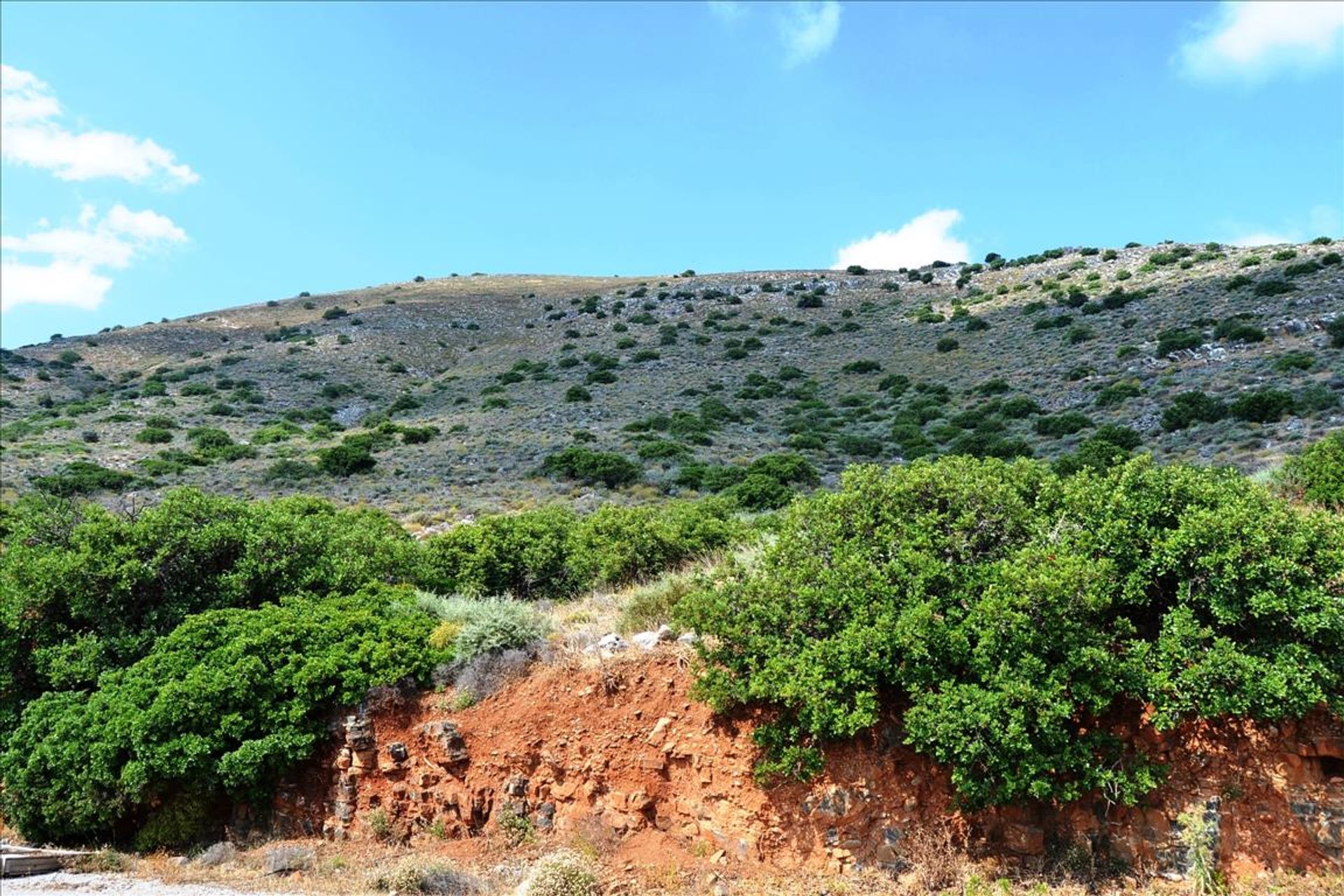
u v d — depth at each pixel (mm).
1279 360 30719
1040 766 6348
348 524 16484
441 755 8578
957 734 6402
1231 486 7711
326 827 8820
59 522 12133
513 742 8484
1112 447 23203
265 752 8695
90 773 8867
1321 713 6594
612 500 28797
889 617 7035
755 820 7398
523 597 15195
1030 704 6422
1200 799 6543
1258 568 6539
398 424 45031
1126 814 6727
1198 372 33219
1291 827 6391
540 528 16016
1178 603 7008
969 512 7895
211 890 7664
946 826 6926
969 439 31266
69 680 9992
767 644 7422
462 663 9258
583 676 8633
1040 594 6676
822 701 6777
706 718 7891
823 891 6828
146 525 11188
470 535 15875
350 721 8953
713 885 7145
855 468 8867
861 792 7082
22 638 10492
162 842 9031
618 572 14070
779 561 8336
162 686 9148
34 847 9141
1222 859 6371
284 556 11797
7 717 10023
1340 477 12047
